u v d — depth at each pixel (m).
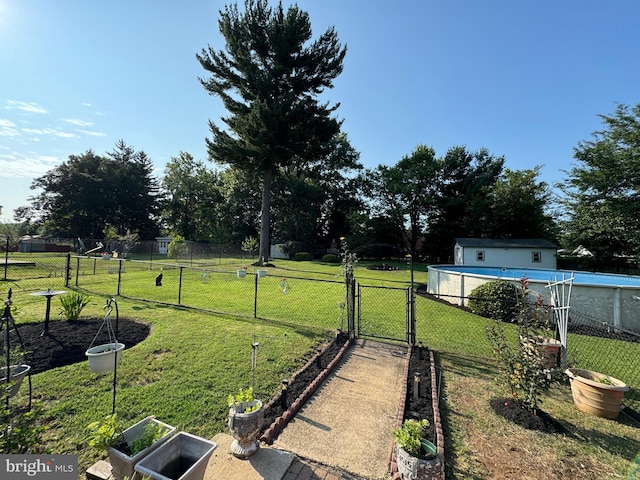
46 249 31.78
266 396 3.71
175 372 4.21
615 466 2.74
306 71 22.69
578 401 3.77
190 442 2.23
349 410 3.53
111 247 26.88
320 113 23.31
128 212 40.91
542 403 3.58
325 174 37.25
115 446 2.10
